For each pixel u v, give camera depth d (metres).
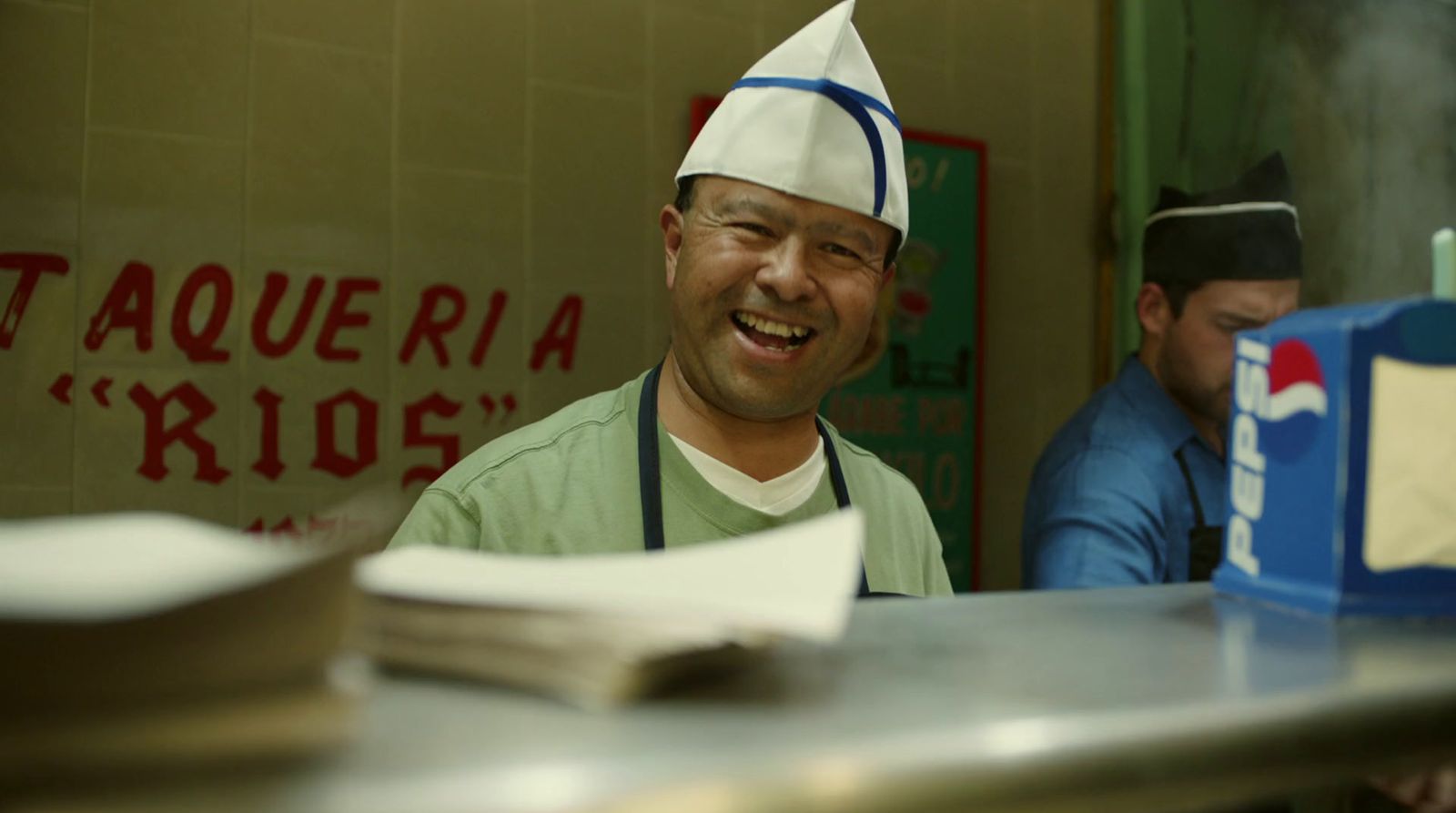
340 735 0.28
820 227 1.03
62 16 1.68
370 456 1.88
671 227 1.20
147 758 0.25
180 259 1.75
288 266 1.82
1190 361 2.04
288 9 1.82
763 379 1.05
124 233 1.72
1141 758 0.30
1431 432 0.49
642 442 1.09
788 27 2.25
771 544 0.39
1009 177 2.46
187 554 0.34
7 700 0.24
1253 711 0.32
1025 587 2.07
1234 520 0.56
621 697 0.31
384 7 1.89
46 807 0.22
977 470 2.38
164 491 1.75
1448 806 0.38
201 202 1.77
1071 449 2.04
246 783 0.24
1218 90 2.44
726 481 1.08
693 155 1.10
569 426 1.15
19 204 1.66
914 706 0.31
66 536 0.37
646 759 0.26
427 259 1.92
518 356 1.99
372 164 1.88
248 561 0.33
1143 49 2.48
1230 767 0.31
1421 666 0.38
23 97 1.66
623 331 2.08
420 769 0.25
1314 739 0.32
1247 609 0.51
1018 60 2.46
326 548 0.27
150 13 1.73
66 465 1.69
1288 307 2.07
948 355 2.35
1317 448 0.50
